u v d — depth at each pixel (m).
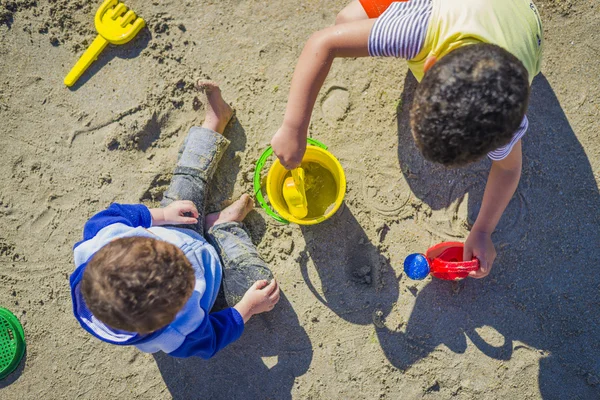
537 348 2.19
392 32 1.59
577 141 2.24
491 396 2.18
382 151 2.26
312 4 2.30
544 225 2.22
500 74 1.30
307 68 1.67
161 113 2.28
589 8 2.26
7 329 2.23
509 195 1.92
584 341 2.19
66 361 2.23
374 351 2.20
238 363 2.21
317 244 2.23
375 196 2.25
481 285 2.21
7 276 2.25
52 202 2.27
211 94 2.17
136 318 1.54
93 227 1.80
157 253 1.56
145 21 2.30
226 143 2.20
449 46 1.54
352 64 2.29
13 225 2.26
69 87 2.29
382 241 2.23
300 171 2.00
